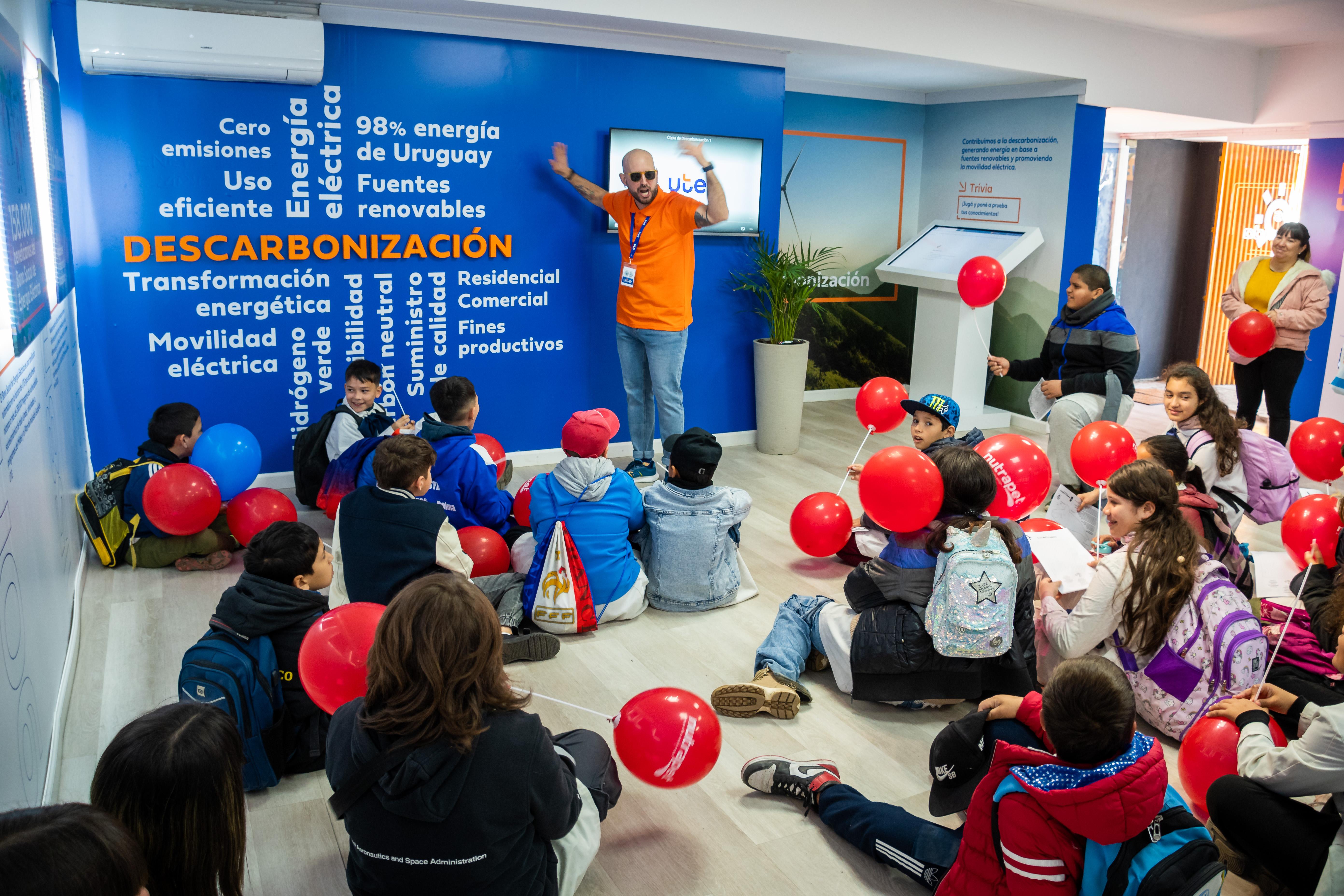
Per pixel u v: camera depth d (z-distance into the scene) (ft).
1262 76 23.29
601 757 7.53
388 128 15.92
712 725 6.86
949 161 24.16
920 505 8.95
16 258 8.68
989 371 24.06
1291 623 9.07
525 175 17.17
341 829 7.92
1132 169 26.53
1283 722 8.13
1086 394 15.61
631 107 17.76
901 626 9.30
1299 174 28.45
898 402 14.08
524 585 11.30
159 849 4.48
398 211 16.30
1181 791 8.64
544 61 16.85
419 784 5.00
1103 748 5.35
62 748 8.95
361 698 5.57
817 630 10.30
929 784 8.71
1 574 7.15
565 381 18.44
